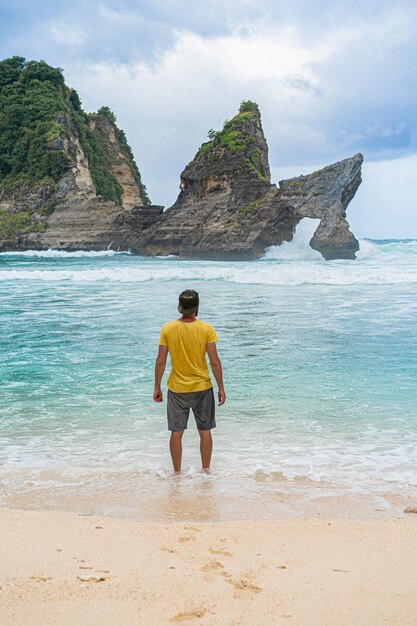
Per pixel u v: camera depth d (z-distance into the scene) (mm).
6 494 4801
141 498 4742
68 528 3844
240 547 3502
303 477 5227
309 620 2490
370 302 18719
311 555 3348
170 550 3414
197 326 5535
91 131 97250
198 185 64438
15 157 79625
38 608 2580
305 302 18797
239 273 28031
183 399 5469
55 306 18031
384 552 3404
